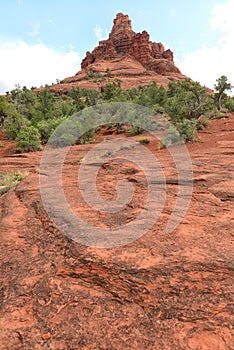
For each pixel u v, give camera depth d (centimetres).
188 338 150
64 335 158
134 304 177
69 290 194
